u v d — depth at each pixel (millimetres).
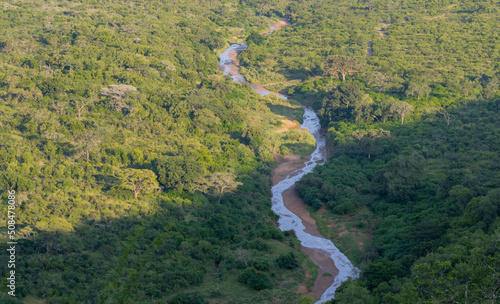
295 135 127938
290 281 64125
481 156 97438
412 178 88562
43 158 89875
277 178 108562
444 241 60906
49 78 120562
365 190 92938
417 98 137000
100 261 59938
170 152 101000
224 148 112312
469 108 130375
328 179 98000
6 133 96875
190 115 122375
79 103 114062
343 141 115500
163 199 81062
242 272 63062
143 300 52969
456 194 73375
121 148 95562
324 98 138750
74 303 43219
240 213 84062
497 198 63000
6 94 113188
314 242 79375
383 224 78875
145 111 119062
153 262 61938
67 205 73125
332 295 61688
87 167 87625
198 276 61250
